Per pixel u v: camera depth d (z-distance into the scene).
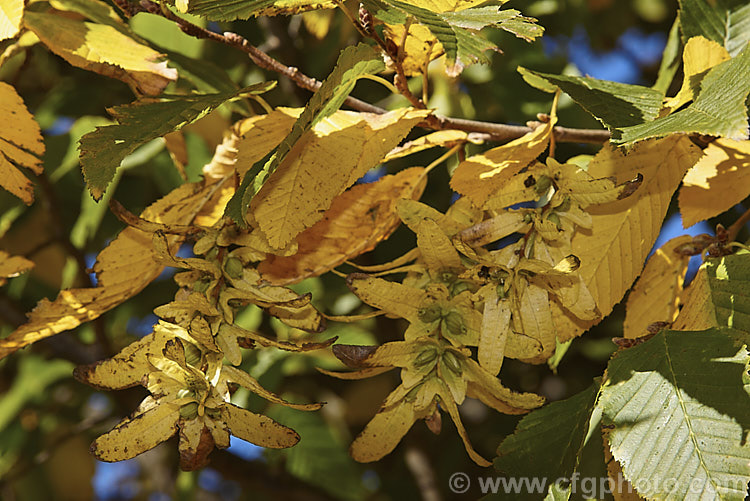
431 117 0.70
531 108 0.93
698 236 0.73
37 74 1.09
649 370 0.64
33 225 1.05
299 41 0.98
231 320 0.64
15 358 1.30
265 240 0.64
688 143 0.69
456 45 0.60
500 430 1.28
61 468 1.25
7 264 0.73
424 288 0.65
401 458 1.36
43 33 0.71
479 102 0.94
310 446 1.07
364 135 0.65
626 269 0.70
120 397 1.05
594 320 0.69
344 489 1.06
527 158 0.66
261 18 0.95
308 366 1.02
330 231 0.70
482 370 0.64
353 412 1.20
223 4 0.64
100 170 0.63
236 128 0.72
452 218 0.65
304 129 0.63
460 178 0.66
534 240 0.65
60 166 0.90
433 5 0.67
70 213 1.07
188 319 0.64
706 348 0.64
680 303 0.73
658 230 0.70
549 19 1.03
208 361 0.63
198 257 0.64
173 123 0.64
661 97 0.65
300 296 0.64
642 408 0.64
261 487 1.17
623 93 0.65
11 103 0.70
